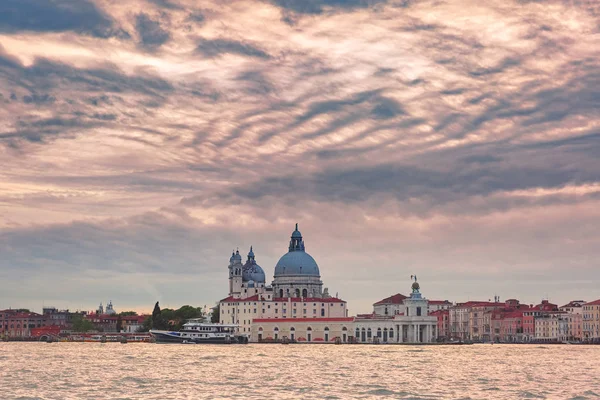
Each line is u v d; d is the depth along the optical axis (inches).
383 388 7145.7
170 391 6879.9
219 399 6353.3
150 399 6358.3
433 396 6624.0
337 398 6446.9
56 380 7854.3
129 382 7637.8
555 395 6756.9
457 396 6643.7
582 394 6815.9
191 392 6811.0
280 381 7765.8
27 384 7465.6
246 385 7377.0
